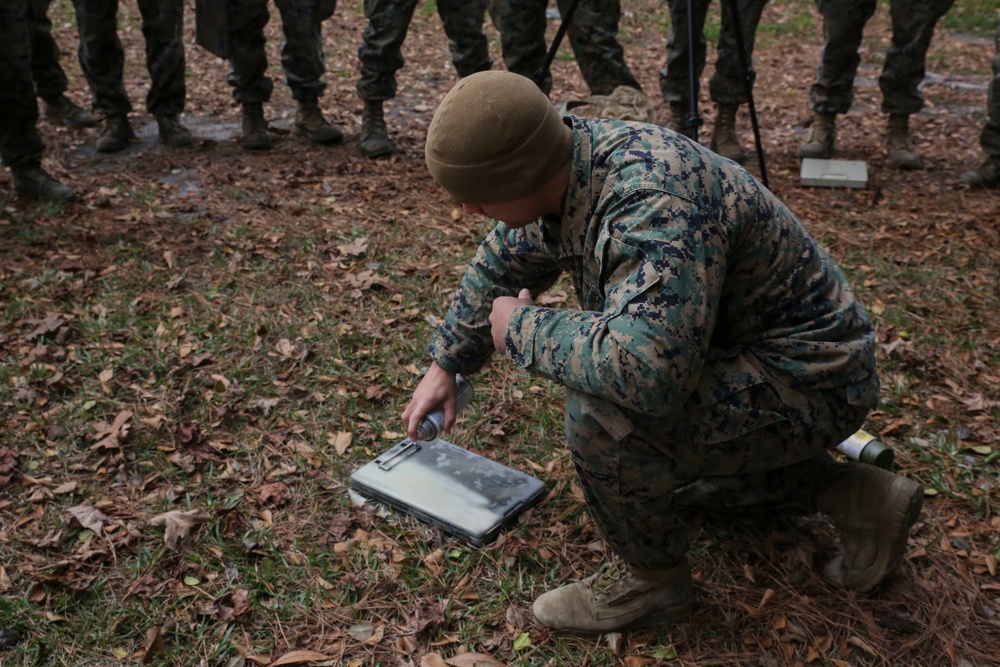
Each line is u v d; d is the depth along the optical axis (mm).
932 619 2244
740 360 1903
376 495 2646
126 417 2988
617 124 1812
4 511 2609
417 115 6719
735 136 5773
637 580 2178
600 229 1747
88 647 2172
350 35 9148
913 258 4316
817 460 2289
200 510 2588
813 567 2387
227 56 5055
